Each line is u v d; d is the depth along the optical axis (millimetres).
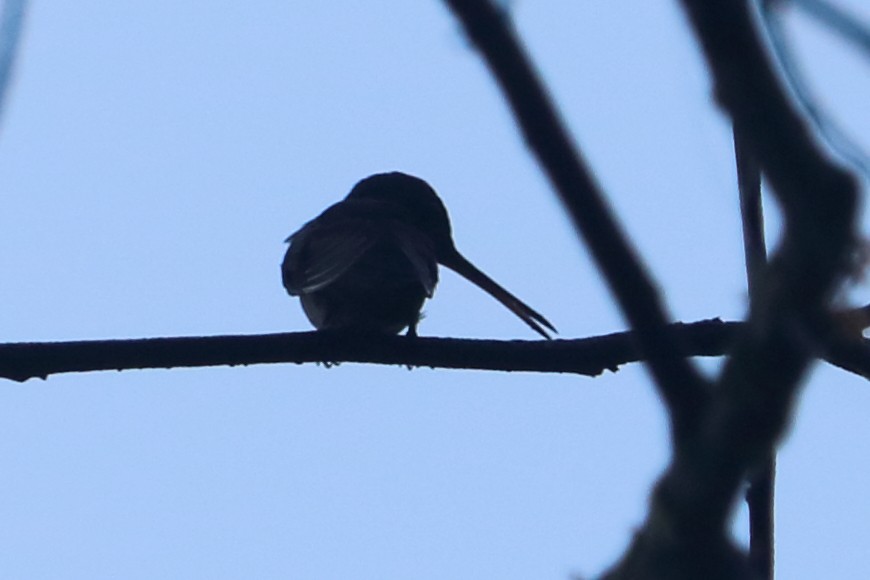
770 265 3688
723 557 3902
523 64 3451
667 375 3826
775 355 3668
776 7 3615
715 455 3787
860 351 8219
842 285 3582
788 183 3523
